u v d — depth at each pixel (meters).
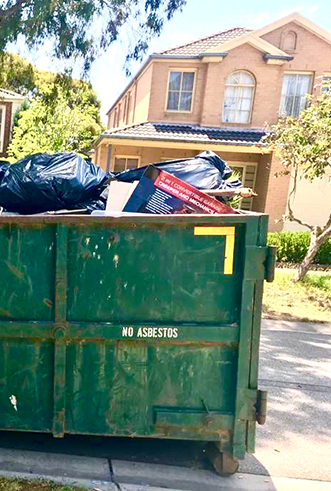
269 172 15.51
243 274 2.89
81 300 2.93
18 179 3.62
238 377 2.95
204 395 2.99
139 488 2.93
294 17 15.87
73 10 9.62
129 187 3.51
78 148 20.59
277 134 10.16
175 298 2.94
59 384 2.95
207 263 2.92
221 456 3.08
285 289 9.70
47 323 2.92
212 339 2.93
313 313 8.00
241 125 16.25
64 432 3.00
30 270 2.92
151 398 2.98
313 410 4.28
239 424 2.97
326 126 8.94
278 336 6.65
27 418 3.01
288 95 16.38
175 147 15.16
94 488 2.86
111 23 10.17
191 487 3.00
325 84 10.84
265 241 2.89
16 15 9.59
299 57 16.11
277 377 5.05
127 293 2.93
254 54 15.93
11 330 2.92
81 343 2.95
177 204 3.26
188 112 16.45
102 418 2.99
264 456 3.46
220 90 16.08
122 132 14.66
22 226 2.89
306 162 9.55
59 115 18.17
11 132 23.58
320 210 15.93
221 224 2.89
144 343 2.95
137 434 3.00
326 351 6.05
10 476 2.91
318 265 13.65
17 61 11.02
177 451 3.41
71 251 2.90
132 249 2.91
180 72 16.34
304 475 3.24
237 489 3.01
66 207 3.70
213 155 4.56
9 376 2.98
